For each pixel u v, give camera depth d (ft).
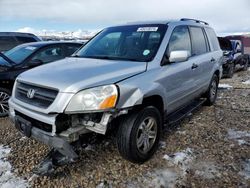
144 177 9.98
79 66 10.83
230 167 10.61
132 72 10.37
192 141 13.14
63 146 8.66
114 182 9.68
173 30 13.37
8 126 15.66
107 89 8.98
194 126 15.28
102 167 10.66
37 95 9.54
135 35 13.35
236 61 39.24
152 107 10.90
